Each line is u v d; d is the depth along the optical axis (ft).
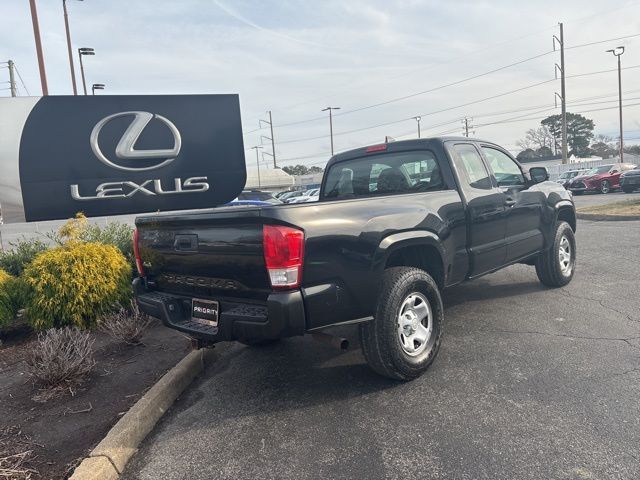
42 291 17.08
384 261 12.17
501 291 21.33
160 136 31.22
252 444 10.46
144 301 13.51
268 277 10.48
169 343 16.85
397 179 17.24
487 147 18.06
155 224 13.08
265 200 75.00
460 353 14.48
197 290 12.41
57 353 13.96
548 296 19.95
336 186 19.49
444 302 20.20
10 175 28.84
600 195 82.02
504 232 17.38
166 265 13.07
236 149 32.50
